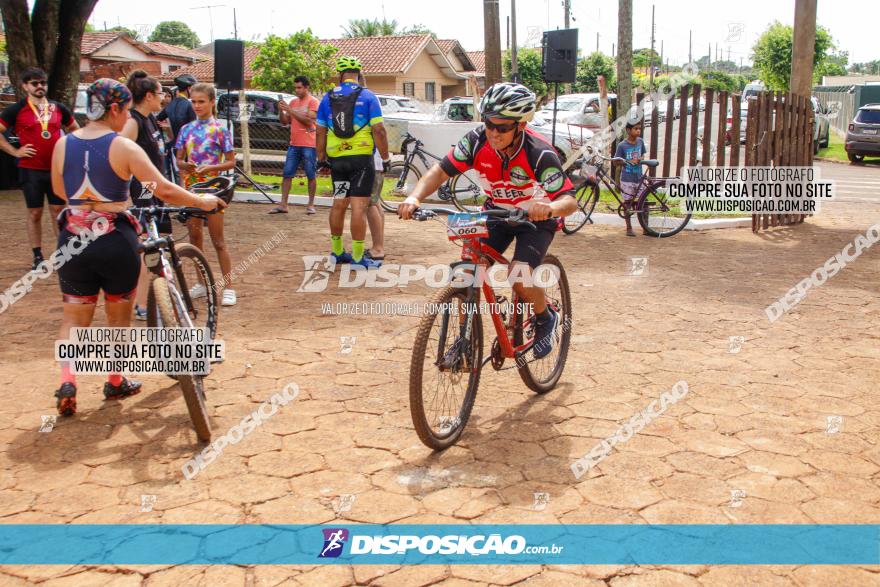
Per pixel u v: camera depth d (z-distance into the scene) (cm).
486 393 432
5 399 411
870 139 2175
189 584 257
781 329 554
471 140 371
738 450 356
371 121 700
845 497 313
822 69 4759
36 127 661
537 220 346
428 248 870
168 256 407
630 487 322
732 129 1021
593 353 501
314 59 2903
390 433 376
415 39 3538
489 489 321
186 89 845
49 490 316
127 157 363
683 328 557
